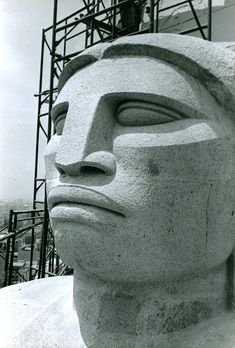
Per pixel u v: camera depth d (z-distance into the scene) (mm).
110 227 1502
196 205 1554
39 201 6395
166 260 1541
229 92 1598
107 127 1617
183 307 1668
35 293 2379
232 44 1992
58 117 1938
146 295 1645
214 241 1638
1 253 6703
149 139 1535
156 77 1585
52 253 6199
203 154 1553
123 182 1516
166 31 5035
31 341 1727
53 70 5137
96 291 1737
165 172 1515
